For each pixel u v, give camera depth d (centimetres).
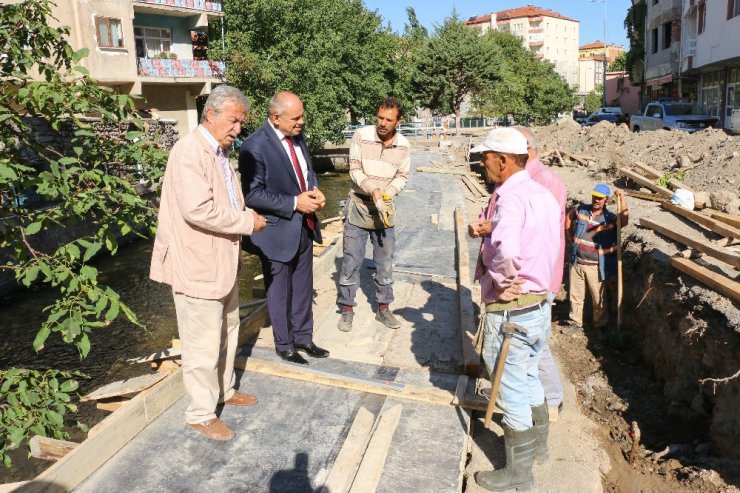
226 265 354
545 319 326
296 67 2933
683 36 2973
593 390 590
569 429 421
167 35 2886
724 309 502
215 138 348
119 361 938
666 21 3272
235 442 366
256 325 532
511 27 11200
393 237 531
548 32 11250
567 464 376
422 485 329
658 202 995
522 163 315
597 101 7738
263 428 382
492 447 377
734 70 2550
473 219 1122
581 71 11812
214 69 2833
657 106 2220
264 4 2889
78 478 325
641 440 492
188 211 329
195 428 369
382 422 382
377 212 510
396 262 780
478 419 407
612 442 476
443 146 3331
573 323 725
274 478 333
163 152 546
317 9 3106
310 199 424
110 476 332
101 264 1509
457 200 1337
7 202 526
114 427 352
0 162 456
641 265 705
